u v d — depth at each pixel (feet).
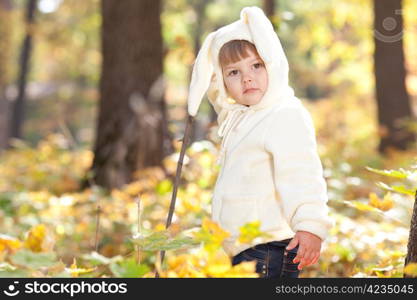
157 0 41.32
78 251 20.56
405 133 53.16
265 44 11.73
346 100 105.29
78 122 165.17
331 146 48.34
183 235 9.88
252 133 11.85
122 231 22.13
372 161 41.11
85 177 39.73
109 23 41.16
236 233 11.69
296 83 137.28
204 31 131.23
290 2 128.67
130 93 40.11
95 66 149.48
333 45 84.43
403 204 18.34
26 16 127.85
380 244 17.47
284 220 11.60
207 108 128.47
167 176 32.55
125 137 38.14
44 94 166.40
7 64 94.58
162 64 41.37
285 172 11.37
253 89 11.92
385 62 54.90
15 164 53.62
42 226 10.12
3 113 94.27
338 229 17.51
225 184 11.98
